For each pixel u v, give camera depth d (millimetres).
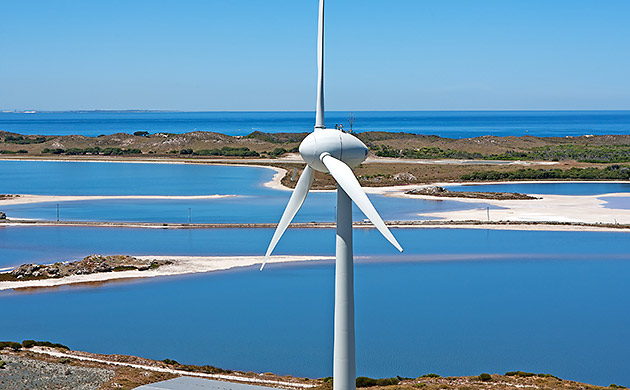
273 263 80750
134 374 43750
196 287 71188
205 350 53531
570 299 67500
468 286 71938
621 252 86438
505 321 60750
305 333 57844
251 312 63188
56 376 42312
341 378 26719
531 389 41625
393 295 68875
